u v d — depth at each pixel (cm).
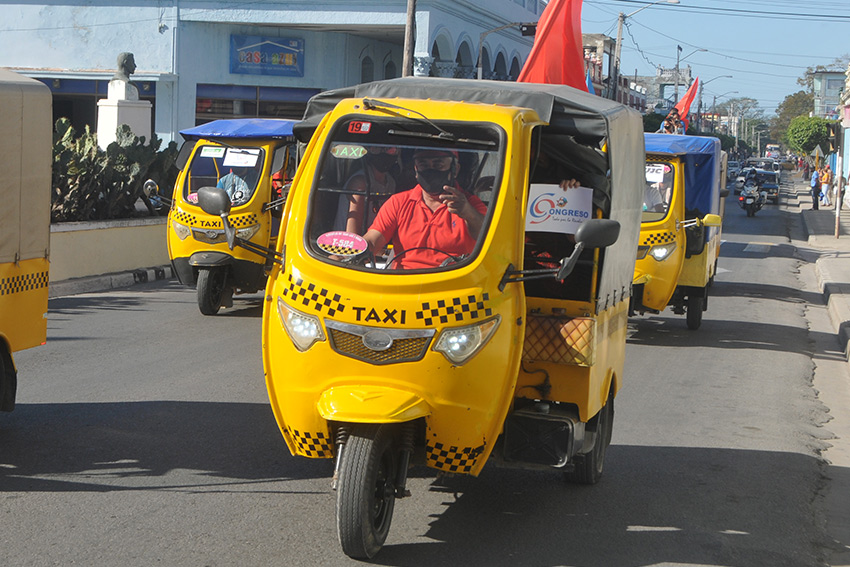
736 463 733
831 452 789
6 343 677
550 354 550
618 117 602
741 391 1000
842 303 1662
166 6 3438
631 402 924
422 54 3391
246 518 561
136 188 1717
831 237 3144
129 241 1661
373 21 3394
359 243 495
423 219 502
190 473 641
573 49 1113
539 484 654
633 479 678
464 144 512
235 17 3434
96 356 1005
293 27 3541
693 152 1425
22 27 3509
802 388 1036
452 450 492
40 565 482
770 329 1441
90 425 745
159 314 1299
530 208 573
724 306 1673
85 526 538
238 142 1308
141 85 3456
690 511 614
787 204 5238
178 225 1285
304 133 616
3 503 570
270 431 748
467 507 599
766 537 575
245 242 516
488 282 484
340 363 479
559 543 545
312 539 531
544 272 493
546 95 565
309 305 483
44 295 721
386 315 473
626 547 545
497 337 486
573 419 555
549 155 579
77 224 1528
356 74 3716
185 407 809
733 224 3722
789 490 671
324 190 516
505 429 555
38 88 701
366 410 459
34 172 700
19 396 828
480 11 3809
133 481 619
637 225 685
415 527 560
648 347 1246
